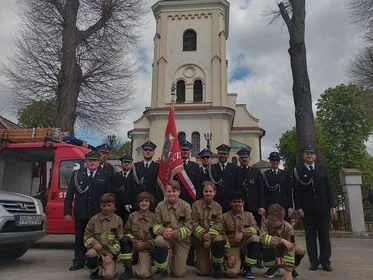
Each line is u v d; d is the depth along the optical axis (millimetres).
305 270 7043
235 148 34531
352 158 38188
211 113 31891
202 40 34344
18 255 7676
